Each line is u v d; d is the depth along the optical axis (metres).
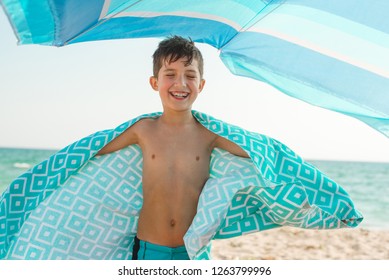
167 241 2.72
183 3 2.79
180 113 2.77
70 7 2.25
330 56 2.92
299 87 3.08
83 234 2.80
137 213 2.85
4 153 39.84
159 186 2.75
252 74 3.17
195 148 2.79
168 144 2.78
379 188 24.34
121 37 2.95
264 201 2.76
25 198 2.83
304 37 2.94
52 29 2.32
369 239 7.26
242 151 2.79
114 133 2.83
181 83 2.69
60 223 2.78
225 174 2.78
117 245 2.86
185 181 2.75
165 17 2.90
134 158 2.89
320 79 2.95
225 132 2.77
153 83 2.88
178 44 2.73
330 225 2.73
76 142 2.87
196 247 2.59
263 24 3.00
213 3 2.85
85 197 2.82
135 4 2.62
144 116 2.88
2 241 2.75
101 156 2.89
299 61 2.97
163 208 2.74
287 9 2.85
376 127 3.03
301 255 6.03
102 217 2.83
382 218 14.23
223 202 2.65
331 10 2.76
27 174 2.83
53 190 2.79
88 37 2.79
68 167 2.80
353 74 2.89
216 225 2.60
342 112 3.06
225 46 3.15
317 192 2.75
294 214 2.72
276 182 2.71
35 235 2.74
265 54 3.04
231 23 3.02
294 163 2.79
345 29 2.82
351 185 26.00
